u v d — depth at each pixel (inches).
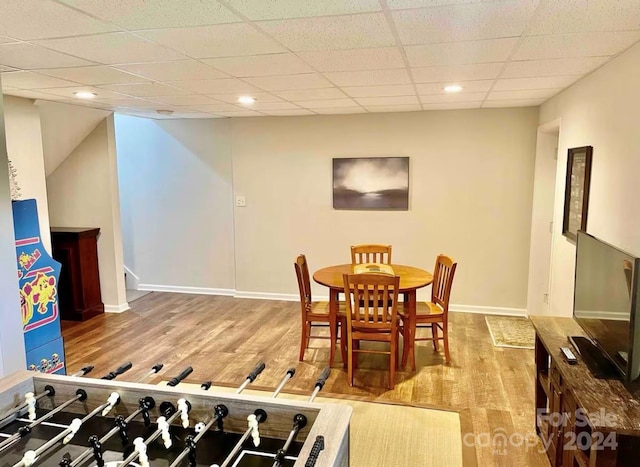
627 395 71.6
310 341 173.2
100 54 97.3
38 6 68.6
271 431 63.4
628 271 71.8
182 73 116.6
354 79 126.2
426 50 95.1
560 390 88.8
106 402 69.2
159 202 237.5
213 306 218.4
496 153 195.8
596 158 115.3
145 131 233.1
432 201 204.7
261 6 68.8
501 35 85.1
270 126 217.6
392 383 134.6
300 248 223.1
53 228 204.7
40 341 133.8
